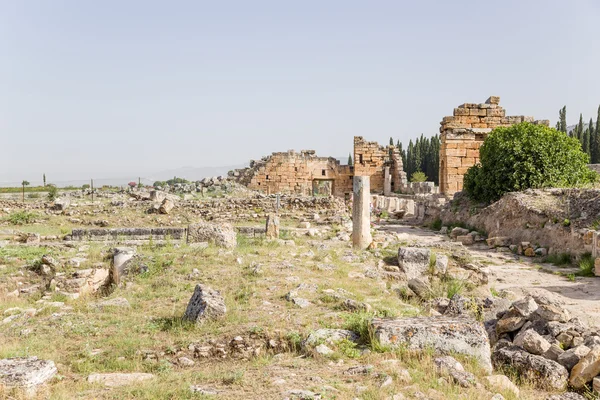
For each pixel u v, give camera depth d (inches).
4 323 366.0
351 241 738.2
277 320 331.9
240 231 777.6
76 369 271.0
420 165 3432.6
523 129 954.7
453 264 520.7
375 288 445.7
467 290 479.8
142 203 1104.2
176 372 266.1
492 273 586.6
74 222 972.6
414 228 1107.9
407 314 366.3
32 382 231.5
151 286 447.8
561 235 688.4
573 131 2726.4
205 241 605.6
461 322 295.1
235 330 316.2
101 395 225.1
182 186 1449.3
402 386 231.5
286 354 287.7
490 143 994.7
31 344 306.2
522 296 474.9
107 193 1315.2
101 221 957.8
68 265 525.3
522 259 685.3
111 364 276.7
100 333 332.2
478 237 856.3
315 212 1106.1
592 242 608.4
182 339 309.0
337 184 1824.6
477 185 1011.3
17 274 526.0
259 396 215.3
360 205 656.4
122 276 498.9
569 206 733.3
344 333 307.0
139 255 517.7
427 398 219.0
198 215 1058.7
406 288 455.2
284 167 1791.3
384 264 534.6
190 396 220.1
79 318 366.9
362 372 247.4
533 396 257.4
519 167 921.5
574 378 269.6
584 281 542.9
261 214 1063.0
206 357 294.4
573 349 291.1
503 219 844.6
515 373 285.0
